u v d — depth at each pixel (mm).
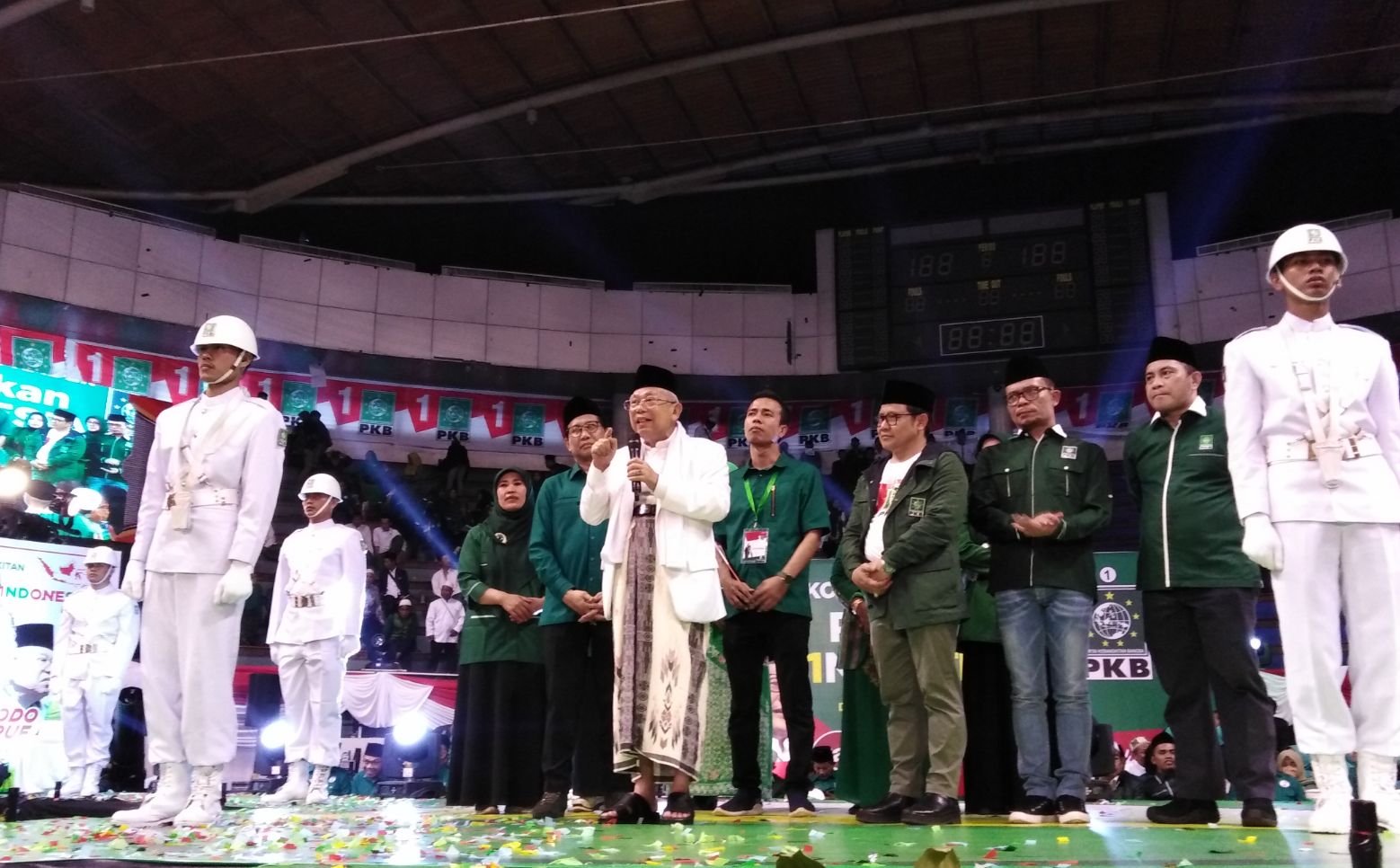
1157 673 4547
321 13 14281
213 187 18297
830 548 17281
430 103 16688
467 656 5707
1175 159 18859
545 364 19859
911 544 4516
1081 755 4590
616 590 4426
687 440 4488
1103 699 8203
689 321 20125
